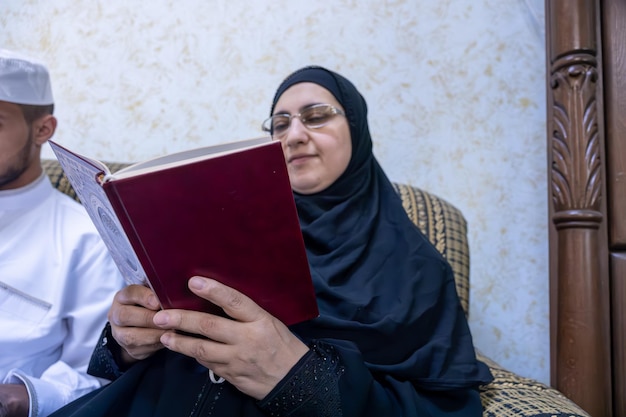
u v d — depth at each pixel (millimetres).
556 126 1188
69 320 967
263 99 1468
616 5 1200
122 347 751
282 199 535
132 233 498
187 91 1492
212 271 554
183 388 682
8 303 918
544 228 1348
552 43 1209
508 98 1387
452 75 1410
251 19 1478
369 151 1096
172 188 485
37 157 1051
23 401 740
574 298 1115
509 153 1378
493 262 1371
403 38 1430
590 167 1143
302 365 625
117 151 1510
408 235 943
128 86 1512
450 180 1400
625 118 1171
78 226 1050
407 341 825
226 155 492
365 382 694
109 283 1002
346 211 989
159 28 1509
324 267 895
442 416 763
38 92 991
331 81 1071
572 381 1094
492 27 1402
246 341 580
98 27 1533
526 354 1342
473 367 834
